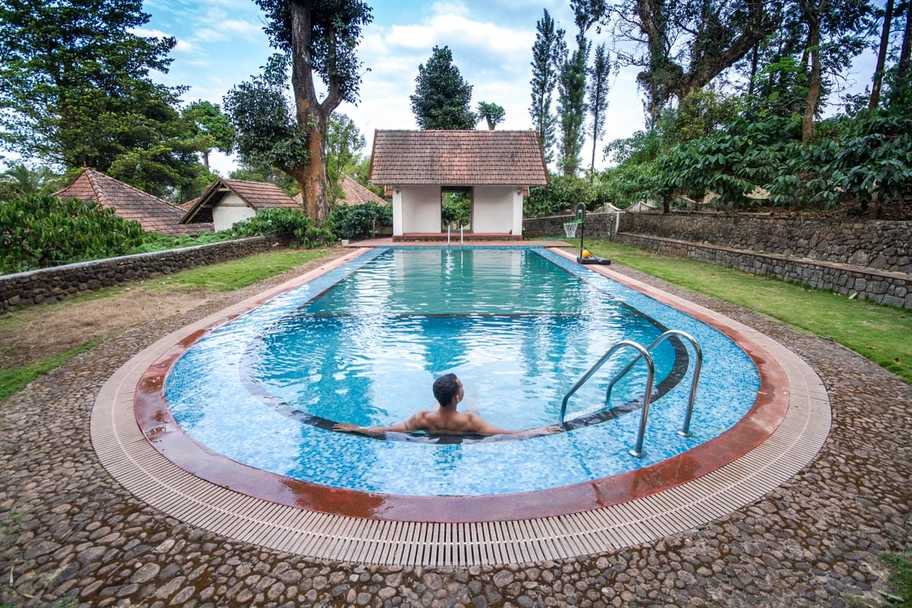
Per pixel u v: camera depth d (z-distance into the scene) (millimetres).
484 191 17859
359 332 5984
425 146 17594
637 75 21906
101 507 2322
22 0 23375
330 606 1749
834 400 3566
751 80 13859
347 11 16906
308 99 16703
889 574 1896
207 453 2865
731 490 2461
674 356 4871
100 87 25781
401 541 2072
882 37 10781
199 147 29547
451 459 2863
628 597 1791
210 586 1840
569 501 2354
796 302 6875
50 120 23594
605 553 2016
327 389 4332
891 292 6555
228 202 19250
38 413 3350
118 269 8312
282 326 6148
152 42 26906
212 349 5070
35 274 6762
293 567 1940
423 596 1800
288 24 17094
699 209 14477
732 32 16984
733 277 9055
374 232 19594
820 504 2352
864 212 8812
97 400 3568
